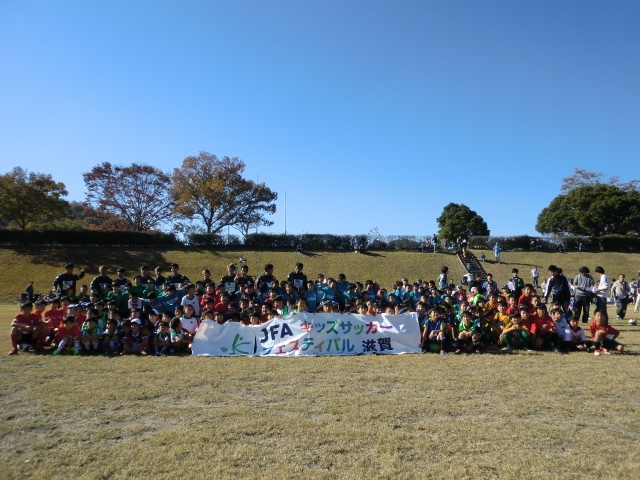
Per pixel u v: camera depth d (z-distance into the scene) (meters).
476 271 39.75
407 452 4.53
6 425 5.27
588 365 8.48
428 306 12.05
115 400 6.21
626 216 53.56
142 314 10.74
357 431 5.02
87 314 10.14
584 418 5.52
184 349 10.28
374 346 10.27
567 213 57.84
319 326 10.27
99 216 54.28
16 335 9.71
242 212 57.31
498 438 4.86
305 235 46.84
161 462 4.29
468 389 6.74
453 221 75.62
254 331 10.23
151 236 44.03
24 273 34.84
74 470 4.15
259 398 6.34
